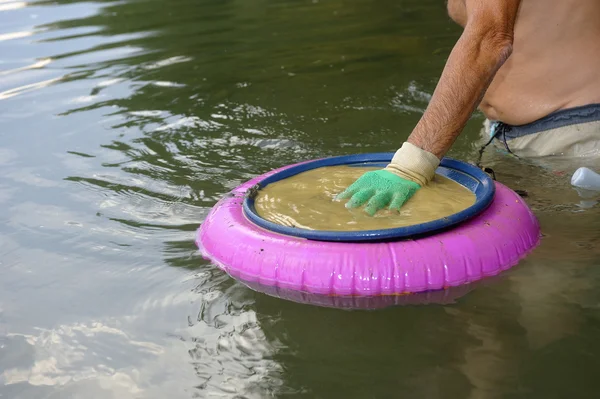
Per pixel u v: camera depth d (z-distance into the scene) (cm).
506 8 221
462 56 223
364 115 362
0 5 680
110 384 167
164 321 191
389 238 198
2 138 349
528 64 280
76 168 309
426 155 227
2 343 186
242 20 592
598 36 273
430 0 622
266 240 206
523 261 206
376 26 549
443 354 170
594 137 273
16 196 283
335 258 195
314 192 236
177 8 650
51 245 241
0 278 221
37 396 165
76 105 396
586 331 175
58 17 630
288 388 161
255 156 313
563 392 154
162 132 348
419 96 388
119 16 622
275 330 183
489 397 154
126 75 452
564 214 238
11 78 453
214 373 168
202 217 255
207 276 211
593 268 202
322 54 481
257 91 409
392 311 188
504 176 274
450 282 194
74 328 191
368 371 165
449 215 205
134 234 245
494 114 297
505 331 177
